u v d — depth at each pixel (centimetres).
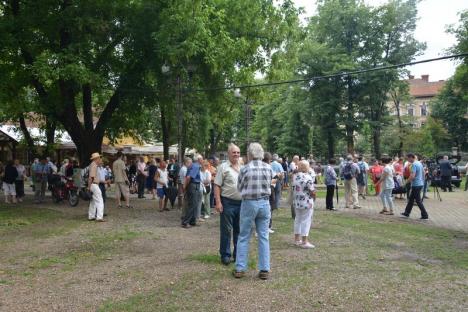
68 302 574
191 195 1209
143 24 1819
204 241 991
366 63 4547
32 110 2142
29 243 985
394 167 2077
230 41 1773
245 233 682
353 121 4616
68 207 1728
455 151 4991
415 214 1556
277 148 5884
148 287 633
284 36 2089
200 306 550
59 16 1748
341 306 548
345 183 1742
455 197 2230
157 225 1248
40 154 2892
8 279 688
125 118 2359
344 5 4731
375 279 673
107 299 583
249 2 1978
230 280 664
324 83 4494
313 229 1177
